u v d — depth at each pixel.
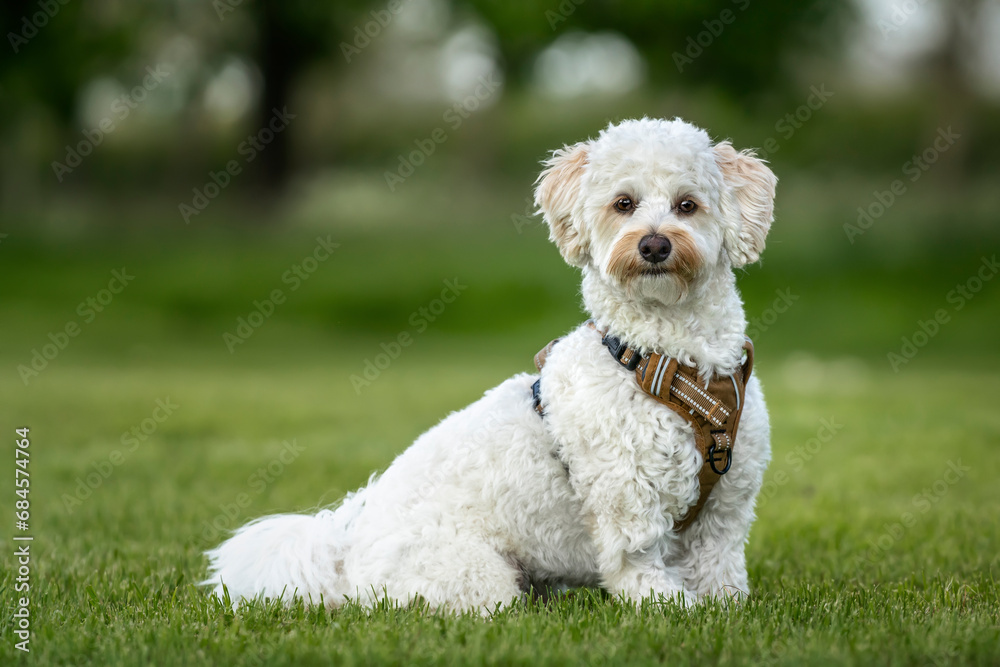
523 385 3.79
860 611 3.51
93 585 4.20
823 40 21.95
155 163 25.03
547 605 3.62
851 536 5.14
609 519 3.44
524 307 18.69
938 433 8.26
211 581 3.80
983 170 21.19
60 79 22.50
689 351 3.41
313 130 25.97
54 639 3.27
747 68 21.61
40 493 6.39
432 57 25.23
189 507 5.99
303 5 23.42
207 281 19.69
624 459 3.37
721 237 3.67
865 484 6.58
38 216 22.78
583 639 3.15
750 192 3.74
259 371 13.69
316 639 3.15
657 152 3.58
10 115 23.33
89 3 23.02
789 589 4.05
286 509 5.95
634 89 23.47
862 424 8.77
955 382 12.02
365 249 21.22
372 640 3.09
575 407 3.46
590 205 3.71
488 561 3.54
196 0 23.69
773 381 12.21
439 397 10.85
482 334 17.89
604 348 3.50
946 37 21.78
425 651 3.02
